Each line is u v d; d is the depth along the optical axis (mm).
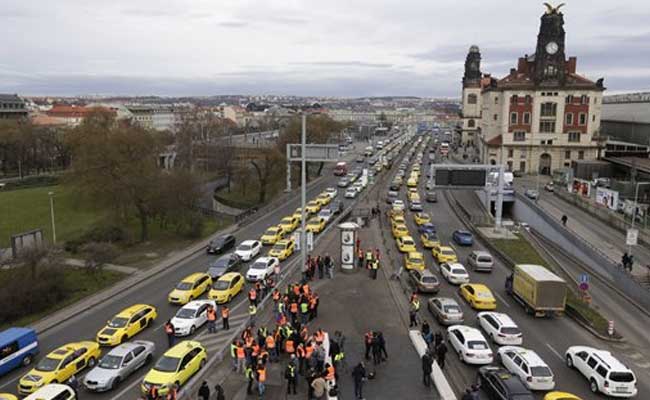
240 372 28766
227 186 112000
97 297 47219
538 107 114000
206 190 98938
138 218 82188
